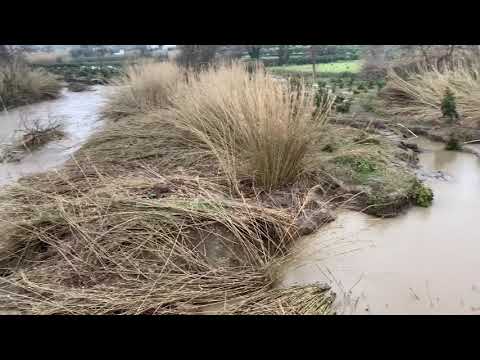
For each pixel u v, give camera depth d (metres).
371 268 2.62
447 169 4.01
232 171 3.43
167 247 2.70
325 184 3.56
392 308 2.30
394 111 5.80
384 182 3.43
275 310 2.29
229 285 2.47
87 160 4.32
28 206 3.15
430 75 6.25
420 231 2.99
